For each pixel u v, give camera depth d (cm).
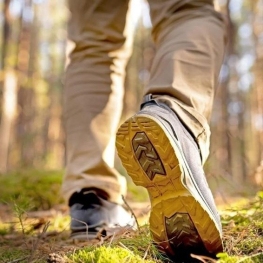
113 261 108
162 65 121
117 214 154
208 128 116
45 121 1794
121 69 170
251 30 1727
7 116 1303
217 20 131
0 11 1220
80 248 123
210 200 104
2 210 284
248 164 282
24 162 680
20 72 1331
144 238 126
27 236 169
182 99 114
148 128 100
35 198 314
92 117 158
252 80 1686
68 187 155
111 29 165
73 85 163
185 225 104
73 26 170
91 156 155
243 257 107
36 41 1709
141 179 107
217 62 124
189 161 104
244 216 145
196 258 110
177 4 130
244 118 1752
